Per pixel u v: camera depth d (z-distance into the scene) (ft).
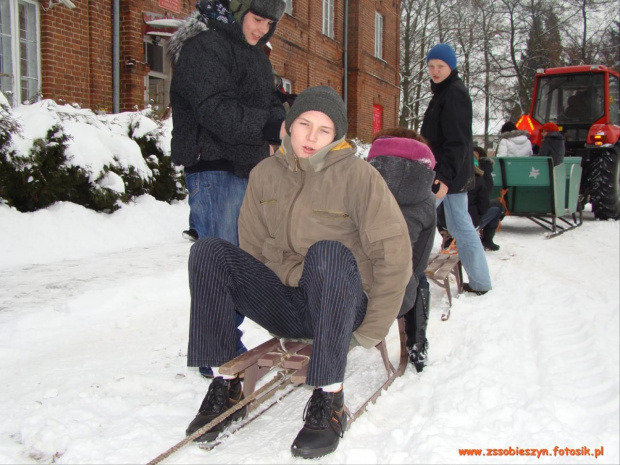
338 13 61.82
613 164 34.83
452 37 110.22
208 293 7.38
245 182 9.80
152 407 8.55
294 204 7.73
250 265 7.71
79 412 8.32
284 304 7.82
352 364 10.74
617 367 10.69
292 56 52.85
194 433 6.75
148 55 36.19
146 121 26.30
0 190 19.01
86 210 21.08
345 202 7.59
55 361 10.52
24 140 19.47
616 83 39.22
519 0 101.91
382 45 72.08
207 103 8.71
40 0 28.99
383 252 7.41
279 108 9.91
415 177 9.09
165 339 11.96
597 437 7.96
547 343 12.07
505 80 111.55
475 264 16.14
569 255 23.32
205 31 9.04
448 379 9.90
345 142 7.91
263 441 7.64
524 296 16.30
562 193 29.01
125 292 14.65
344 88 63.16
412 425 8.11
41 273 16.05
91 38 31.76
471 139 14.84
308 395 9.27
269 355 7.45
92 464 6.95
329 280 6.97
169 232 22.84
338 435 7.24
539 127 37.40
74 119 22.70
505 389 9.35
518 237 28.73
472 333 12.60
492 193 28.50
